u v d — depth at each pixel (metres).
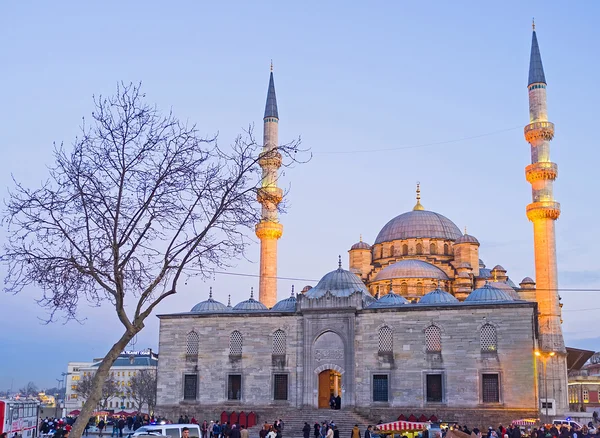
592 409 121.62
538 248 107.31
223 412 87.88
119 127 28.64
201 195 29.03
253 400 88.50
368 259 119.56
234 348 90.81
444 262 115.25
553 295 105.56
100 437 85.50
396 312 85.44
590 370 189.50
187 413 89.94
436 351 83.00
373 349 85.44
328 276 94.69
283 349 89.06
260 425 85.31
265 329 90.12
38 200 27.77
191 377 91.69
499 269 116.75
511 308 81.38
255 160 29.72
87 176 28.34
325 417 82.88
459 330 82.75
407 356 83.94
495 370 80.44
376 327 85.94
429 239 116.81
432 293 90.62
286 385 87.94
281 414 86.38
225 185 29.11
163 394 91.88
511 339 80.69
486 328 81.88
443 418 80.69
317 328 87.81
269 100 123.56
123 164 28.52
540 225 107.44
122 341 25.42
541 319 105.25
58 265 27.66
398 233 119.19
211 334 91.88
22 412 58.50
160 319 94.19
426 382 82.75
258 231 114.38
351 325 86.50
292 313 89.50
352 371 85.31
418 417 81.56
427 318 84.19
